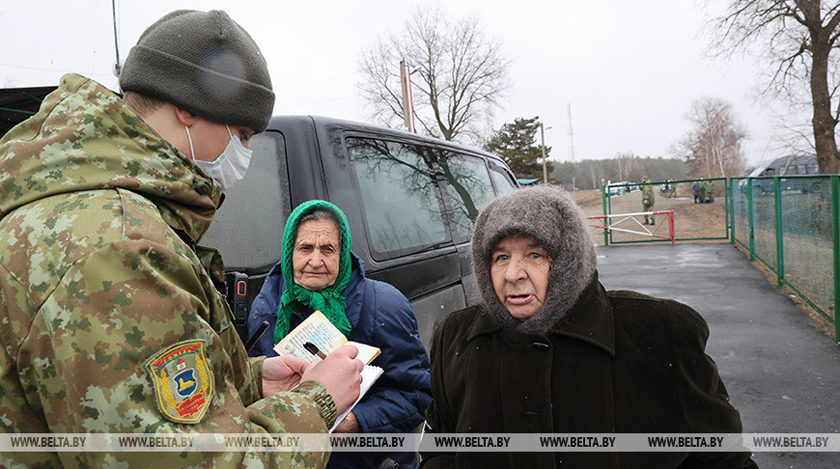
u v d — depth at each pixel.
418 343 2.06
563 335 1.30
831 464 3.05
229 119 1.11
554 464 1.25
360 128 2.72
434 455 1.52
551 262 1.31
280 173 2.24
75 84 0.96
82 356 0.76
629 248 14.16
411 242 2.83
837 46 17.69
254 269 2.18
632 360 1.28
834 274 5.27
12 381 0.81
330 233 1.96
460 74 34.69
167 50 1.04
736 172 57.25
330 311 1.94
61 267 0.79
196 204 1.00
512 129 51.12
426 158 3.42
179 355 0.82
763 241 9.84
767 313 6.51
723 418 1.24
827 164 18.03
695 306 7.11
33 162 0.88
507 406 1.30
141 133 0.94
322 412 1.11
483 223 1.39
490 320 1.40
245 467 0.86
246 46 1.14
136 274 0.81
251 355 2.02
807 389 4.11
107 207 0.85
